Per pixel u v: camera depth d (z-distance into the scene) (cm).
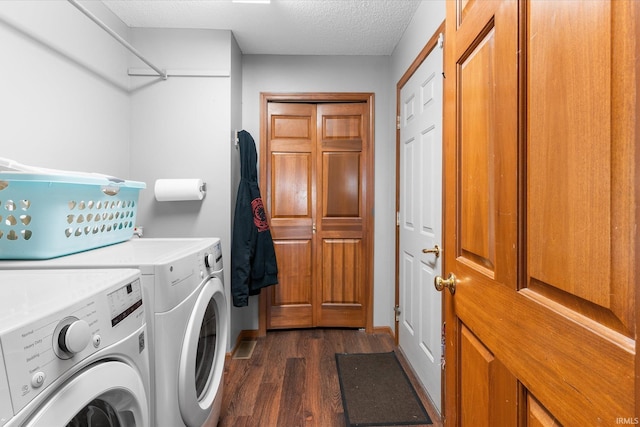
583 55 43
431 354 169
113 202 135
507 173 62
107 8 188
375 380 188
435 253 160
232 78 219
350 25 208
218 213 215
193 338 107
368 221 255
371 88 252
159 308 94
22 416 49
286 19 201
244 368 201
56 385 55
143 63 211
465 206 83
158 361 94
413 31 197
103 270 89
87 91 170
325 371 198
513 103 59
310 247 259
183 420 104
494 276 67
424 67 178
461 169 86
